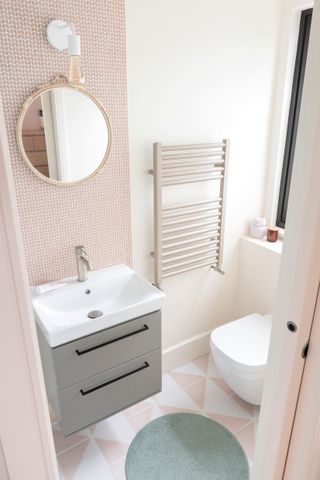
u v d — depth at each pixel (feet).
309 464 3.64
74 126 5.30
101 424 6.66
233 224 7.96
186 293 7.72
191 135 6.61
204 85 6.45
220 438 6.33
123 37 5.38
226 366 6.39
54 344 4.66
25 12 4.56
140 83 5.75
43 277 5.77
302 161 2.80
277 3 6.78
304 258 2.88
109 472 5.79
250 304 8.36
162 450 6.13
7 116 4.82
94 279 5.96
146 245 6.77
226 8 6.22
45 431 2.82
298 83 7.24
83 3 4.91
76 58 4.70
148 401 7.16
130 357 5.51
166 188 6.64
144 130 6.05
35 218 5.42
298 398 3.47
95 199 5.88
